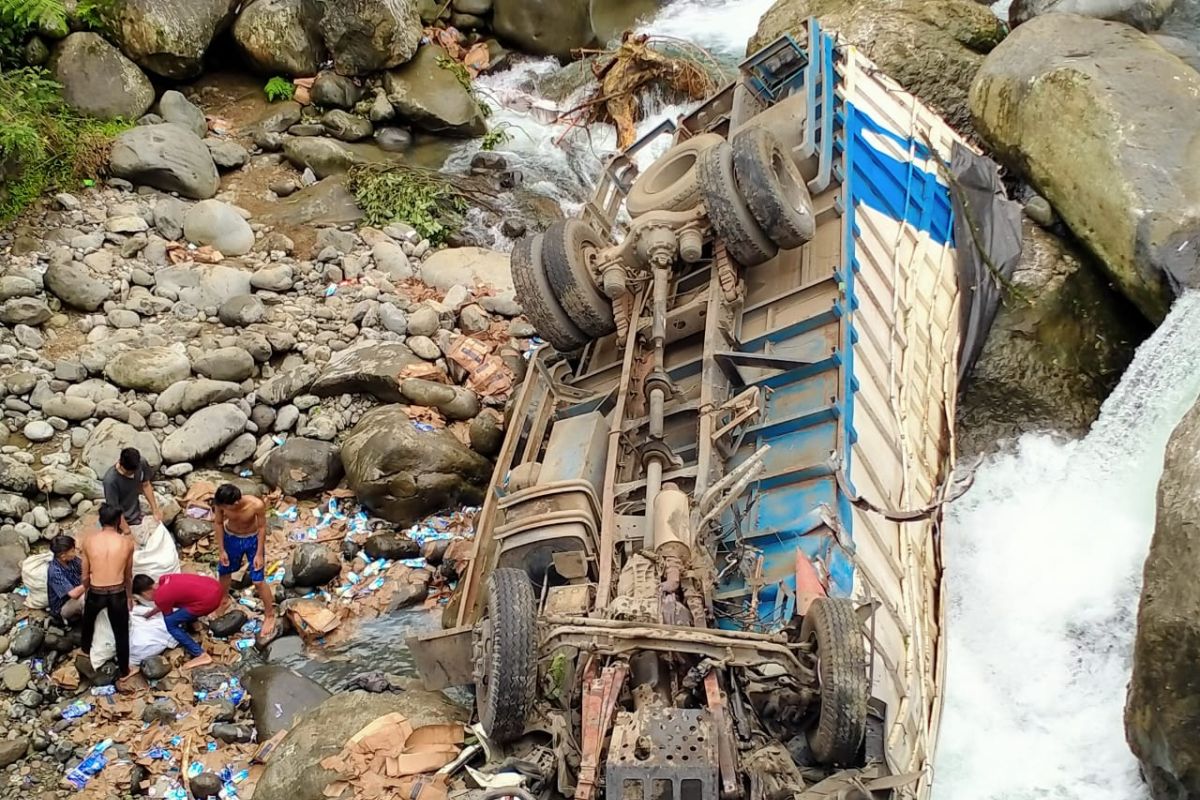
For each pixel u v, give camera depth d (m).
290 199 16.23
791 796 6.78
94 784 9.23
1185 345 11.45
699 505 8.41
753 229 10.62
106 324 13.46
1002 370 12.41
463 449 12.27
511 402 12.61
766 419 9.77
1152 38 14.20
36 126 15.27
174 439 12.16
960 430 12.37
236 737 9.67
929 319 11.60
